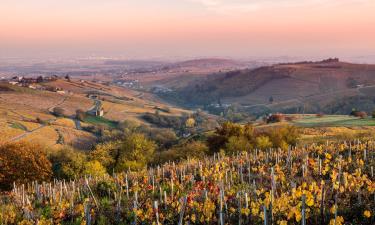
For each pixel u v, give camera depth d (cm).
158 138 12631
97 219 1752
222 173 2420
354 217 1594
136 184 2275
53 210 1897
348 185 1938
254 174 2600
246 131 6234
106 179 2644
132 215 1717
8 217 1806
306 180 2256
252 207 1631
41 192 2416
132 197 2100
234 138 5709
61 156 6512
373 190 1817
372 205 1667
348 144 3788
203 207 1692
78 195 2259
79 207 1836
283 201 1598
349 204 1712
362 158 2866
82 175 5253
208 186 2145
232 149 5538
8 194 2797
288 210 1577
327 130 8038
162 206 1877
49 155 6550
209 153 6081
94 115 19850
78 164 5456
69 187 2628
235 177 2480
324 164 2650
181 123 19788
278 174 2358
